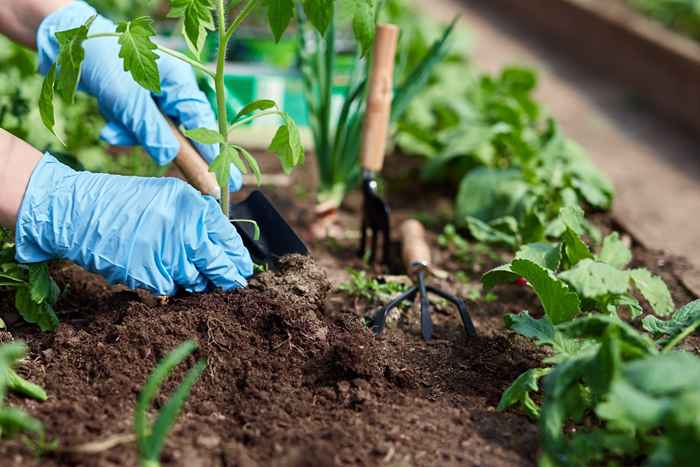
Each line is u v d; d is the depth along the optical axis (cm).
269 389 123
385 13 201
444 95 187
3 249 132
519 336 133
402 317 137
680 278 148
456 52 202
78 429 117
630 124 205
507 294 144
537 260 131
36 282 127
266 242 137
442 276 146
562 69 245
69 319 131
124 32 121
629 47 229
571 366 117
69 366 124
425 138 170
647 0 252
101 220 126
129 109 136
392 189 169
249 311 127
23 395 120
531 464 117
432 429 120
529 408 121
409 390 125
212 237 129
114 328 125
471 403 124
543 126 192
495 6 309
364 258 148
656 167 187
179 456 115
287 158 125
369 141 145
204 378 123
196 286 129
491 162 166
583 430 121
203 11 122
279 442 117
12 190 126
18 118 152
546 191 156
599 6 253
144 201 127
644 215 168
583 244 131
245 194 162
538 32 279
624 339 117
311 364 125
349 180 159
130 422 118
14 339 128
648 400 109
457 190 168
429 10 298
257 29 193
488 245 154
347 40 180
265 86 169
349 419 121
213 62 175
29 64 164
